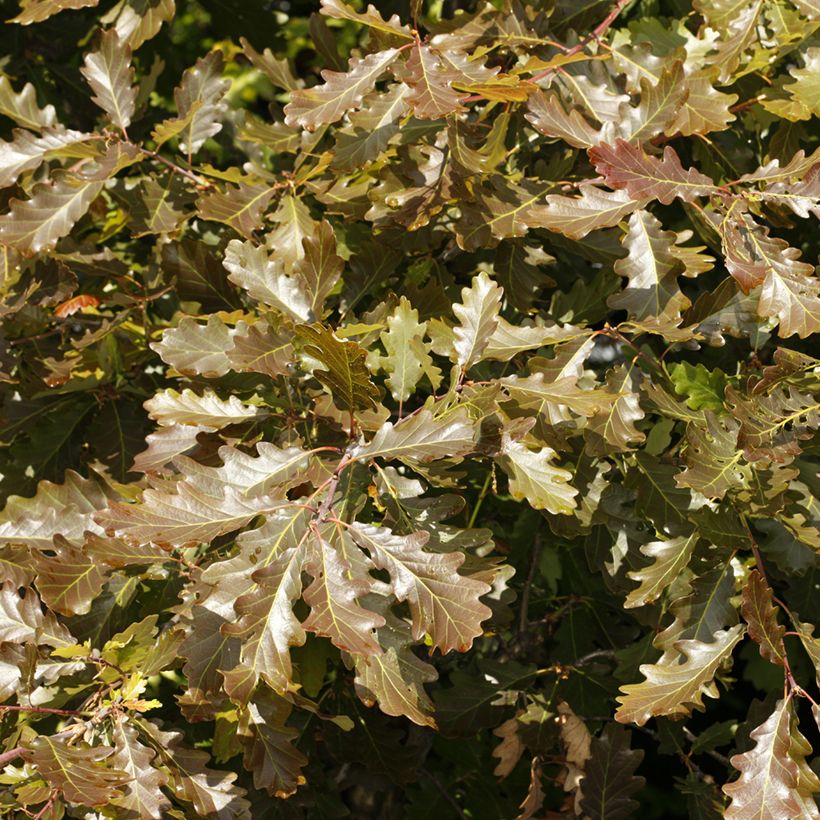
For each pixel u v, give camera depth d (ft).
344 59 7.79
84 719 6.92
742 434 6.84
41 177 7.76
